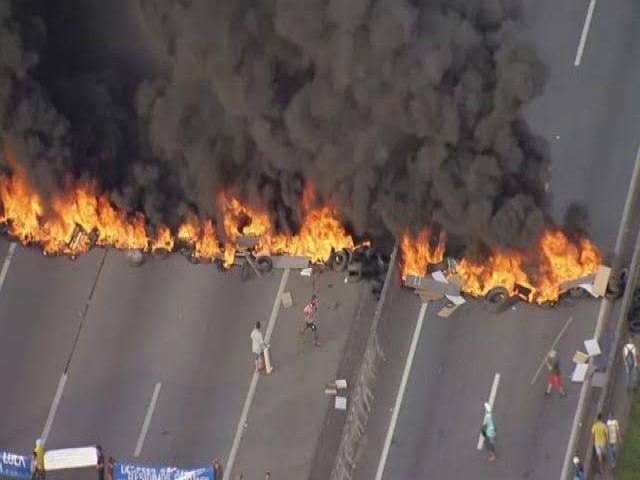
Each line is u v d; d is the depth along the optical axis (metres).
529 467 174.88
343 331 186.88
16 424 183.25
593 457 174.50
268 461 178.38
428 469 176.00
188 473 175.12
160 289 192.88
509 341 184.12
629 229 191.25
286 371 184.75
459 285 187.12
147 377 186.00
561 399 179.12
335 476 175.88
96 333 190.00
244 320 189.38
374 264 189.75
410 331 186.12
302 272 191.50
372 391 182.00
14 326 191.12
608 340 181.88
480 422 178.62
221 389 184.25
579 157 197.50
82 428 182.38
